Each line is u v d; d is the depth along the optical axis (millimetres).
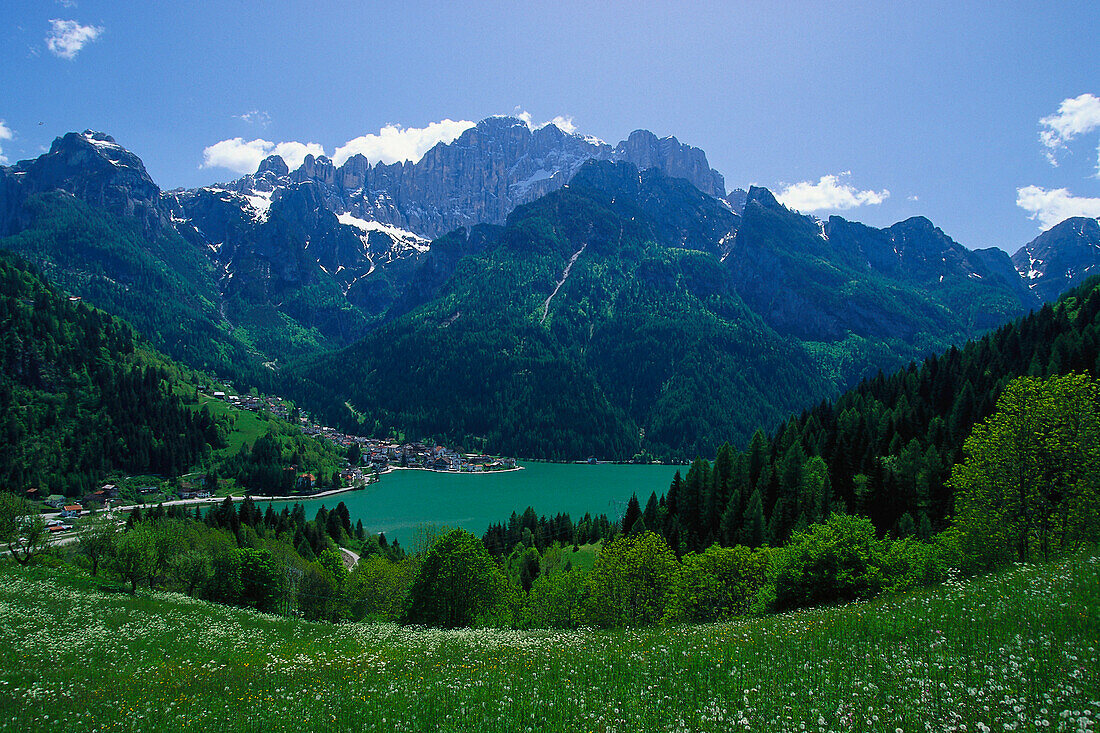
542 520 132125
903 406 102875
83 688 20672
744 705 13219
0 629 30219
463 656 24031
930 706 11680
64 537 108688
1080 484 37688
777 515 80312
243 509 123500
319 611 73250
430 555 57312
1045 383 40781
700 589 50938
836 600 37531
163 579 65812
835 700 12727
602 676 17375
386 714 15320
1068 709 10719
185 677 22156
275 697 18281
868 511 78625
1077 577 18766
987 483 40844
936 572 39188
